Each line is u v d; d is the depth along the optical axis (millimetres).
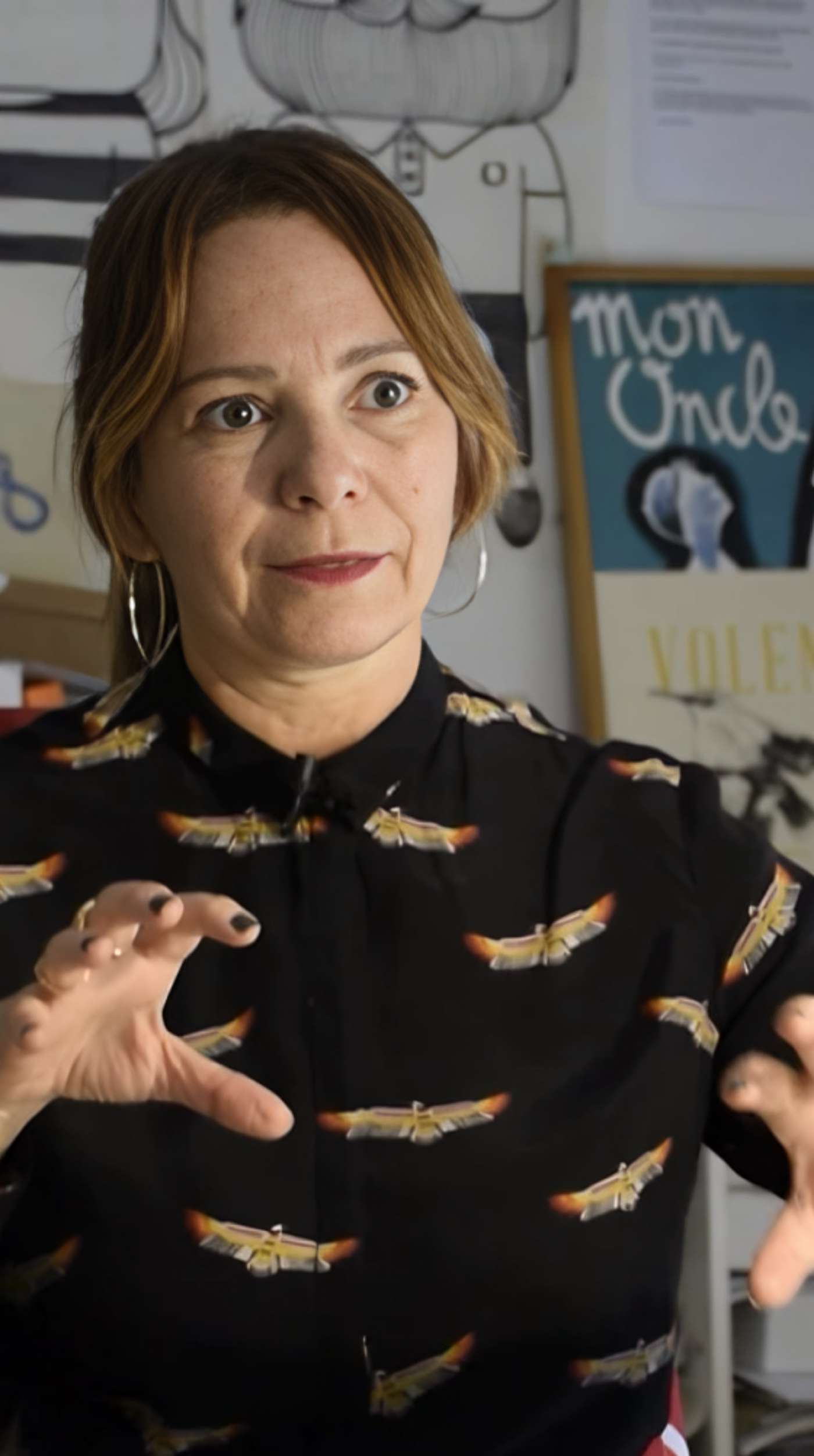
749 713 1858
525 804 808
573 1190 747
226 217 707
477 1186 738
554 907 785
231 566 709
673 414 1875
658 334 1874
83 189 1768
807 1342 1606
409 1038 751
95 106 1771
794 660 1870
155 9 1773
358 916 765
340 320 700
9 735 829
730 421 1886
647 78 1872
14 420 1725
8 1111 606
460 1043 752
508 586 1844
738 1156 795
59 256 1762
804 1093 679
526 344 1855
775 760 1857
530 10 1840
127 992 592
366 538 699
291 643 713
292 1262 722
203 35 1783
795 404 1899
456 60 1829
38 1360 735
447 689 840
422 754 797
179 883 770
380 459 710
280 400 705
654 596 1857
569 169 1859
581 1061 764
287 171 713
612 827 809
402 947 763
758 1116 773
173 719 798
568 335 1851
